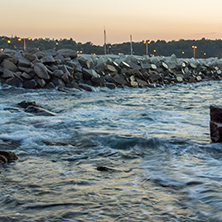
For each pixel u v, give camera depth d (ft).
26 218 11.95
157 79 104.17
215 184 15.15
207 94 73.36
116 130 28.71
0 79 73.05
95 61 97.45
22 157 20.57
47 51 91.15
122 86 87.66
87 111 41.88
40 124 31.45
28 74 74.08
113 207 12.85
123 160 19.79
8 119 34.27
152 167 18.17
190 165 18.49
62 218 11.95
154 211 12.46
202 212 12.25
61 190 14.71
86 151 22.07
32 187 15.14
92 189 14.80
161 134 26.86
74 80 80.43
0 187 15.16
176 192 14.26
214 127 24.39
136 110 43.50
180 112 42.63
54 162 19.48
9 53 83.87
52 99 59.31
